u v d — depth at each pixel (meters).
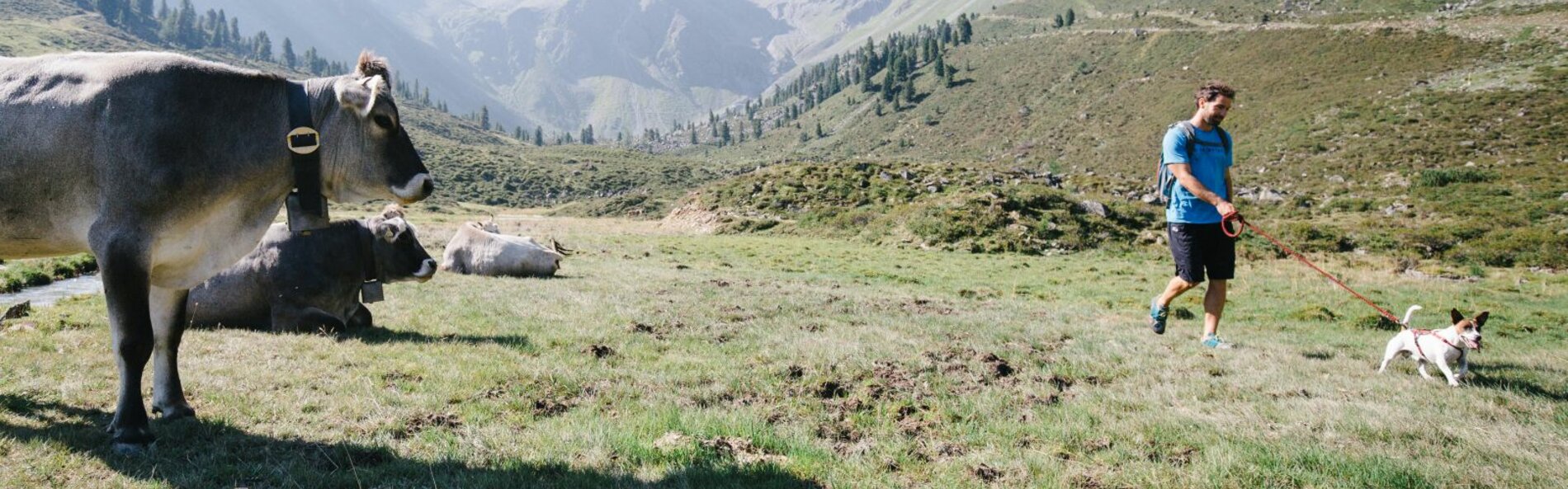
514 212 114.56
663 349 9.18
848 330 10.73
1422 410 6.84
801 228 47.19
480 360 7.93
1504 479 5.04
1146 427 6.21
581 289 15.06
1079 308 16.55
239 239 5.27
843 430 6.10
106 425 5.41
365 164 5.37
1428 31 146.50
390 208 10.77
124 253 4.61
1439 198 55.88
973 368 8.40
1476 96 97.31
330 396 6.38
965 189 47.94
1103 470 5.22
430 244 27.70
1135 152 144.25
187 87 4.81
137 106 4.64
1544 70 102.12
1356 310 17.77
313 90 5.31
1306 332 13.82
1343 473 5.13
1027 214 40.28
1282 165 90.69
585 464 5.02
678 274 20.47
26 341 8.02
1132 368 8.65
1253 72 158.25
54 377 6.54
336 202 5.58
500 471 4.84
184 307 5.58
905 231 40.12
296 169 5.18
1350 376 8.43
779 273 24.36
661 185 174.38
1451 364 9.09
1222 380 8.03
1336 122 104.00
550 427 5.79
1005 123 198.25
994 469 5.16
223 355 7.68
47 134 4.63
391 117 5.34
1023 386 7.74
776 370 7.98
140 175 4.61
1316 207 54.84
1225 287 9.60
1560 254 34.09
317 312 9.31
